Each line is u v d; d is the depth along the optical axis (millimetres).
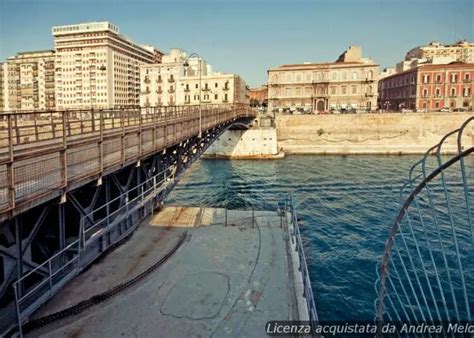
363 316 14750
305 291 12852
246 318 11719
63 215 11422
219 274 14766
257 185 42500
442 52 151625
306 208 32062
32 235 10422
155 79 115375
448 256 19312
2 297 9781
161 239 18469
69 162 10969
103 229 14047
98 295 12672
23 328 10734
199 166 57250
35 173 9367
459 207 28188
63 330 11055
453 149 63406
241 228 20422
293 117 72500
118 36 143375
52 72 154375
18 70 160125
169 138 22375
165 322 11531
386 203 33094
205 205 34000
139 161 16844
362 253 21281
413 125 70188
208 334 10945
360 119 71438
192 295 13148
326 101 105500
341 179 44875
